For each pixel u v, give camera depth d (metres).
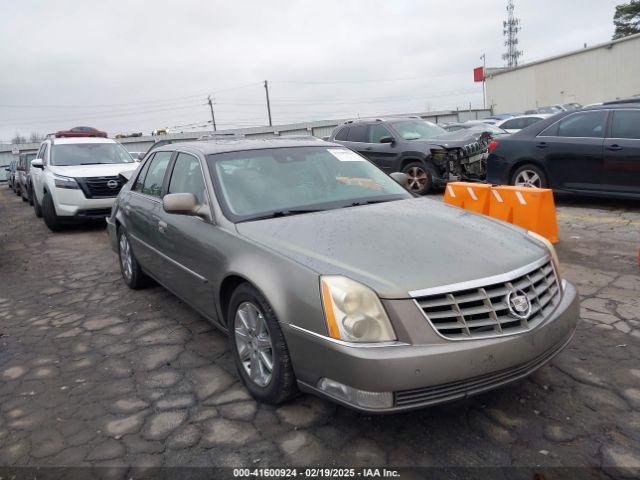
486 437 2.78
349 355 2.51
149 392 3.46
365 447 2.75
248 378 3.28
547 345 2.78
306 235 3.16
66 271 6.89
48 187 9.73
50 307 5.38
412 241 2.99
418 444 2.75
